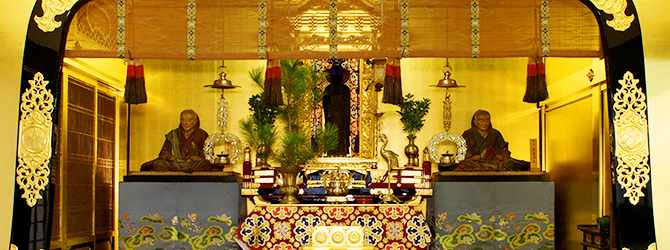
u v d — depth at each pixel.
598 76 6.63
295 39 5.25
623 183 5.09
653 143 5.19
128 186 6.69
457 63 8.09
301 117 7.51
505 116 8.07
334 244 6.01
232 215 6.66
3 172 5.20
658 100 5.23
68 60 6.40
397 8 5.25
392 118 7.91
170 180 6.81
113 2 5.27
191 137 7.39
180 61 8.09
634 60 5.13
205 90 8.05
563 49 5.23
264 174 6.83
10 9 5.28
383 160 7.72
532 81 5.38
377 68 7.39
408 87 8.03
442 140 7.28
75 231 6.76
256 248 6.02
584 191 7.13
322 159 7.45
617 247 5.07
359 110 7.62
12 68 5.26
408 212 6.12
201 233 6.65
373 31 5.25
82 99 6.95
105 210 7.60
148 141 8.02
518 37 5.23
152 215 6.66
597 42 5.26
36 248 5.02
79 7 5.22
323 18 5.26
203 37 5.23
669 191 5.14
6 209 5.18
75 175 6.75
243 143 7.88
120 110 7.93
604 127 6.59
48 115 5.11
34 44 5.16
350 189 7.31
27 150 5.08
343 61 7.66
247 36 5.24
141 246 6.63
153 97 8.06
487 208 6.82
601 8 5.17
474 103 8.05
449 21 5.25
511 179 7.01
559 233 7.92
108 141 7.76
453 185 6.84
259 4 5.26
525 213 6.82
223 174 6.89
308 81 6.84
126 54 5.22
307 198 6.86
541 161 8.20
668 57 5.26
